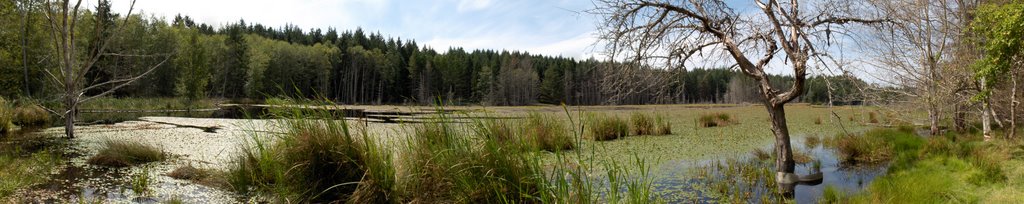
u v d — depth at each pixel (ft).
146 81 134.51
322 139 17.80
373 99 232.53
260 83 176.55
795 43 21.39
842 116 82.74
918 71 39.14
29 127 51.57
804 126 61.52
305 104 18.66
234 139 40.29
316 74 209.97
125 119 69.26
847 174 25.79
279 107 19.34
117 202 18.28
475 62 238.07
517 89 217.97
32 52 81.61
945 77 37.22
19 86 81.15
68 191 19.86
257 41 214.90
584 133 41.11
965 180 21.42
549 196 14.90
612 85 25.80
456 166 16.17
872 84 37.93
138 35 129.29
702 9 22.98
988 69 27.22
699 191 21.08
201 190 20.30
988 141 31.96
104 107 96.58
